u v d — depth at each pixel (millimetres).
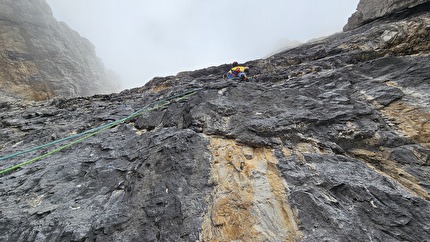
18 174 5266
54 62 38375
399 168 3799
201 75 13109
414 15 9977
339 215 2969
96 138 6680
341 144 4496
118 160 5195
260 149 4516
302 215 3064
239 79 8633
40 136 7867
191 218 3262
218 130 5145
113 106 10438
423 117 4402
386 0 11070
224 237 2986
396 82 5586
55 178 4824
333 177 3584
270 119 5176
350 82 6336
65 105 12562
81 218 3566
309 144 4480
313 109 5453
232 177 3910
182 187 3826
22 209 3963
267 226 3045
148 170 4410
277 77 8688
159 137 5523
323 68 8242
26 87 33219
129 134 6605
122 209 3623
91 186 4445
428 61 5664
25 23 35938
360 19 13406
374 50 7895
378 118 4781
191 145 4820
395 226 2777
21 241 3320
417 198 3076
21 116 10805
